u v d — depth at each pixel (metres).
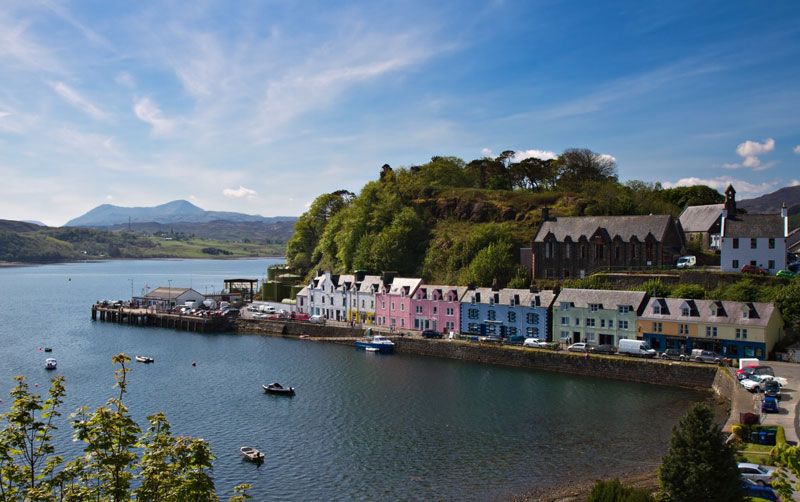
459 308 109.19
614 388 78.62
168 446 24.80
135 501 23.17
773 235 98.38
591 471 52.16
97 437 23.45
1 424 63.31
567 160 188.00
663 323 87.94
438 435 61.91
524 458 55.50
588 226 122.88
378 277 128.50
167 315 140.25
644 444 58.31
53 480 22.70
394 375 87.50
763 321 80.31
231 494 48.56
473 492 48.78
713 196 160.62
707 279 100.06
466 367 92.50
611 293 94.62
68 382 84.75
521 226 156.50
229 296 165.25
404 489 49.53
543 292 101.38
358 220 164.62
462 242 144.12
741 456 47.22
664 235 114.12
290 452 57.62
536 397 75.00
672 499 37.69
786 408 59.53
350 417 68.06
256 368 93.25
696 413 37.75
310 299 140.25
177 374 89.56
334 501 47.53
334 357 101.50
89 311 173.38
